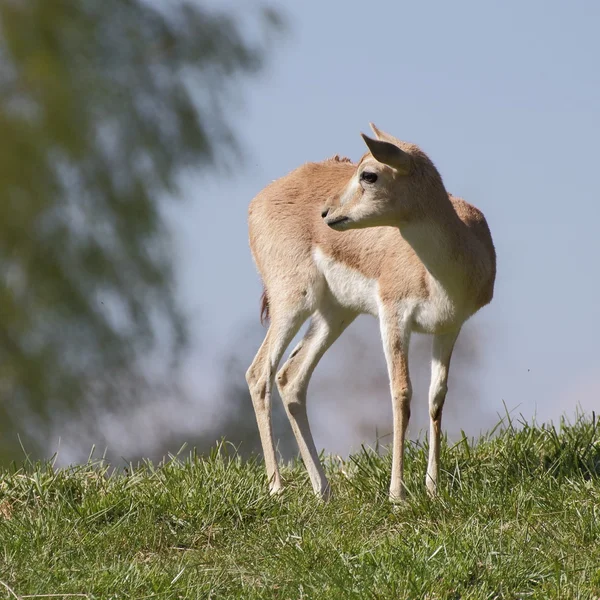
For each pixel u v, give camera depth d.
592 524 9.41
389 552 8.84
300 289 14.81
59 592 8.27
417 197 12.56
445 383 13.04
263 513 11.51
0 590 8.14
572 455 12.23
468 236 12.95
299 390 14.95
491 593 7.83
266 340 15.00
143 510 11.26
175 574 8.91
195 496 11.45
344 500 12.23
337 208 13.05
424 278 12.94
